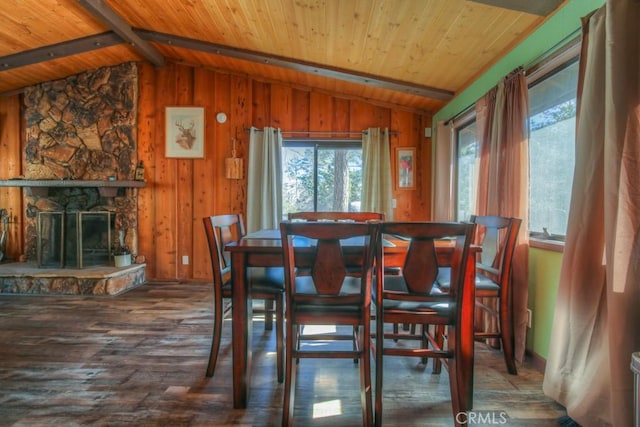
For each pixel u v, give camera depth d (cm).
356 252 165
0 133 429
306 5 240
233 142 413
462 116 326
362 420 155
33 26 316
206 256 417
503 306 199
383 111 408
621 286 125
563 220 197
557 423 153
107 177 411
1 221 425
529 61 215
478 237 256
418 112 405
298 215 286
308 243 176
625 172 125
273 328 268
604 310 142
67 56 368
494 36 231
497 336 200
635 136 125
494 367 205
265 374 196
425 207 407
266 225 398
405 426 151
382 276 146
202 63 407
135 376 192
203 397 172
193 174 417
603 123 141
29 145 416
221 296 193
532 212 225
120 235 408
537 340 204
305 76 381
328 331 268
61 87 413
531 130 226
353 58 308
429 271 143
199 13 293
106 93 410
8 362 208
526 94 207
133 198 412
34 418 153
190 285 400
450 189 367
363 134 399
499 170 229
